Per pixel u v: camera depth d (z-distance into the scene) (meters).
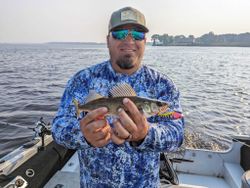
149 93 0.83
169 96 0.85
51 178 1.40
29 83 8.45
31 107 5.29
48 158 1.42
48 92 6.95
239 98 6.45
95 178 0.82
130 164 0.80
